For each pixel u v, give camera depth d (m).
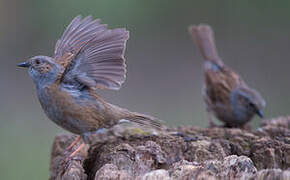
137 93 17.44
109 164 6.44
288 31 18.77
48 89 7.95
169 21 19.08
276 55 18.61
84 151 8.16
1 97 16.67
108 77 7.74
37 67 7.95
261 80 18.09
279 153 7.24
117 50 7.68
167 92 17.75
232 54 18.88
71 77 7.89
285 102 16.86
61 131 14.34
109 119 8.18
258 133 8.54
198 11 19.38
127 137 8.04
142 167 6.80
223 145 7.52
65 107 7.96
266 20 18.95
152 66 18.59
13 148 13.33
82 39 8.38
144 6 18.67
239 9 19.14
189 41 19.02
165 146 7.32
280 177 5.41
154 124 8.38
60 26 18.17
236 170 5.82
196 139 7.68
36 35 18.44
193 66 18.73
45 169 12.54
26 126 14.81
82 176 6.89
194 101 17.17
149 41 18.80
